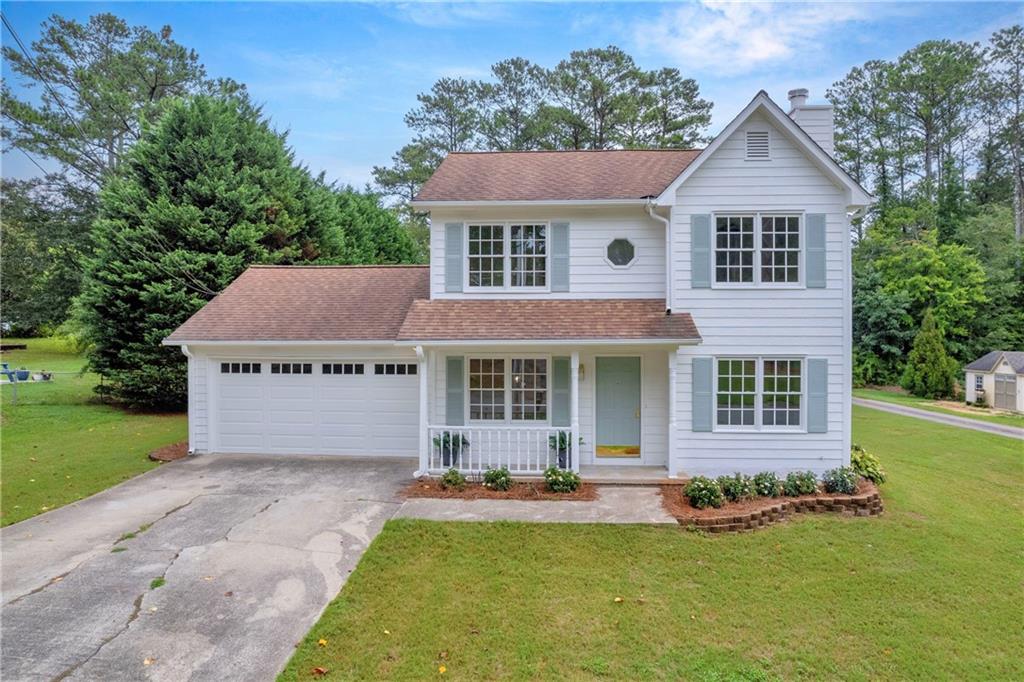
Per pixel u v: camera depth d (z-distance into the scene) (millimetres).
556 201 11062
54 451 12625
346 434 12422
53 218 31844
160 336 17375
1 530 7695
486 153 14125
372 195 36938
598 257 11477
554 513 8562
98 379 23984
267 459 11992
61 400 19172
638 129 32250
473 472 10398
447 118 35031
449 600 6016
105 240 17766
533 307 11227
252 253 19391
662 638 5402
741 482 9281
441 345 10297
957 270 29984
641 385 11273
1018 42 37469
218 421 12578
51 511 8492
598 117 32688
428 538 7547
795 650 5277
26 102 28406
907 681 4867
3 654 4898
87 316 17828
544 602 6027
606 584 6457
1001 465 12953
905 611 6023
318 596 6020
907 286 30719
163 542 7328
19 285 33688
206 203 19000
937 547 7734
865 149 42250
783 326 10492
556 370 11312
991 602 6270
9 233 32969
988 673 5004
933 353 26547
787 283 10477
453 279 11641
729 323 10586
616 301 11266
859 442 15664
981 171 40031
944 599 6301
